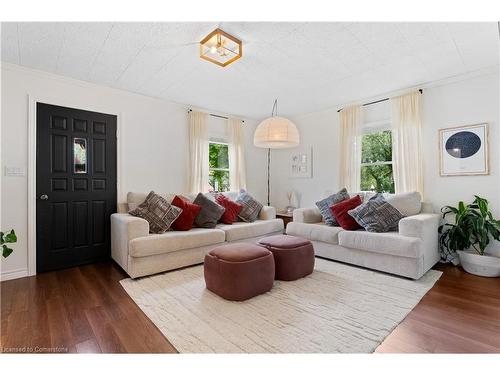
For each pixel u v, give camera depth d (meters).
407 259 2.57
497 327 1.73
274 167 5.41
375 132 3.97
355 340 1.59
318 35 2.27
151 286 2.44
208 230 3.22
